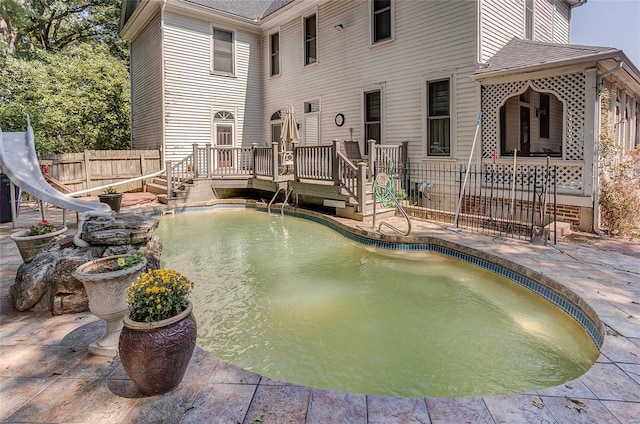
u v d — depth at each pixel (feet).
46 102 44.65
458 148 28.78
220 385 8.17
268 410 7.36
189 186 36.45
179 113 42.04
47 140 47.47
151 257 14.34
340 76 37.76
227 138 46.03
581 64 21.62
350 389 9.16
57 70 48.75
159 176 42.39
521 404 7.52
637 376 8.38
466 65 27.84
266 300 14.71
